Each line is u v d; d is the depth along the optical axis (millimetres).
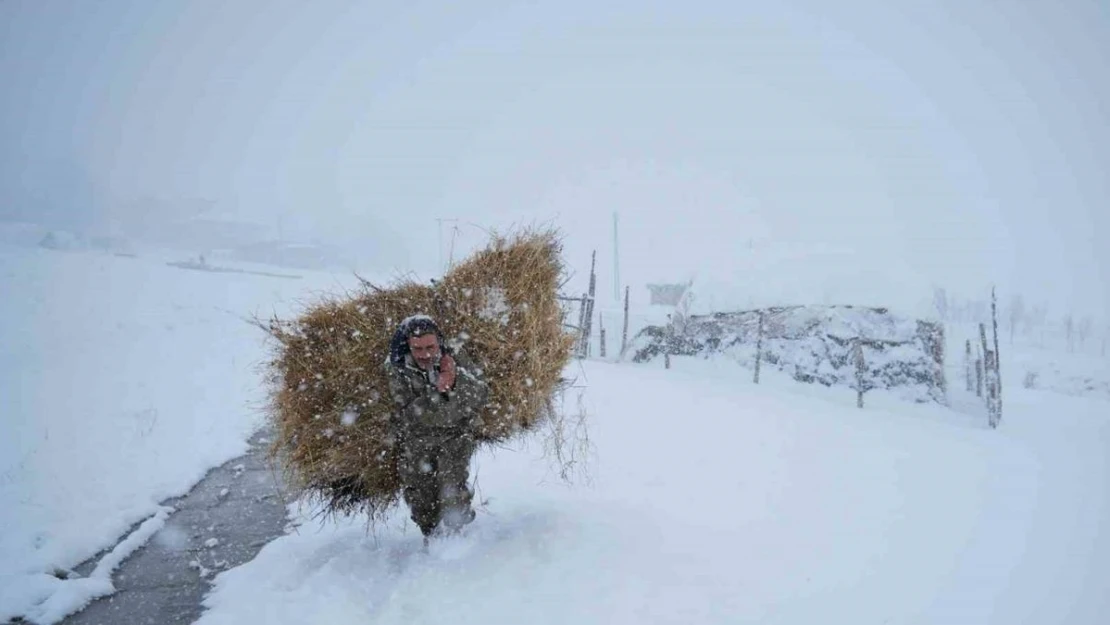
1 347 13727
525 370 5184
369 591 4570
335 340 5148
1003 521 6496
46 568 5070
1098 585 4934
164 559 5410
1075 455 9945
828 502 6820
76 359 13242
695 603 4156
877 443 9930
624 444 8797
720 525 5844
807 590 4527
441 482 4953
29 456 7602
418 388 4793
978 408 14469
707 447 8883
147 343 15508
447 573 4566
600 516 5672
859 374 14258
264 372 6199
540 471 7414
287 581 4785
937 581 4938
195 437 8609
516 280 5332
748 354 17203
